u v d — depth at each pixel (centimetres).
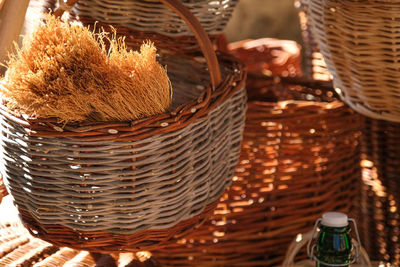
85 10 93
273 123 110
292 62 174
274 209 115
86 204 73
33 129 71
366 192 135
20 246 90
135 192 73
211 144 81
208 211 85
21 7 82
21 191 76
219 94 81
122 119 73
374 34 90
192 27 79
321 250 84
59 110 69
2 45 81
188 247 114
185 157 76
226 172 88
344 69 99
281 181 113
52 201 73
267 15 293
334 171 119
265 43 187
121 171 72
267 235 116
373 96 98
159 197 75
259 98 152
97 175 71
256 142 110
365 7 88
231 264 117
